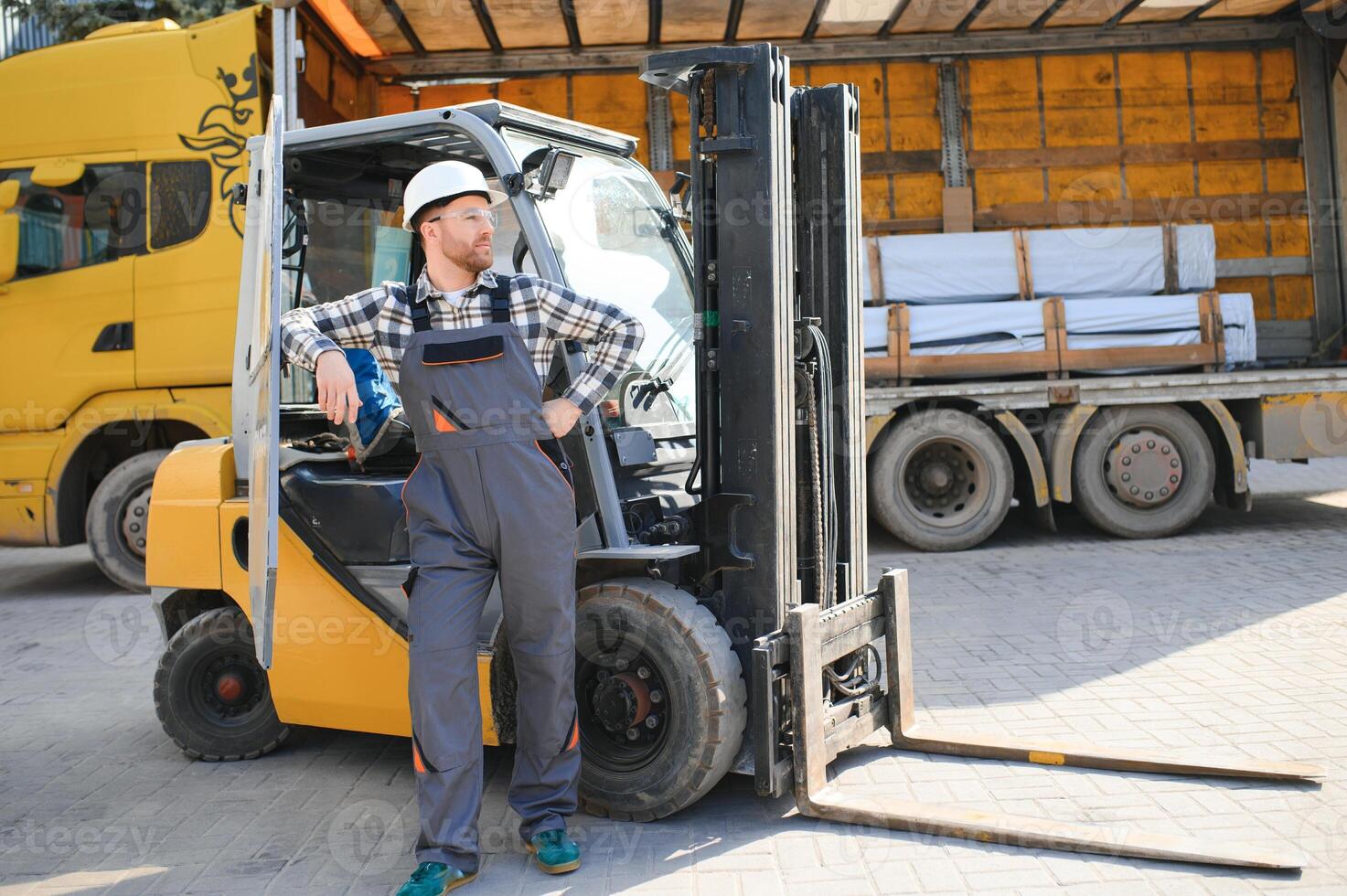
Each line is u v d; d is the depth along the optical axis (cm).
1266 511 888
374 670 350
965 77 834
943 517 771
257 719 398
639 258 384
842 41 828
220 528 388
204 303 700
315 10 708
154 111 704
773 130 327
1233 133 839
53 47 726
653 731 328
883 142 834
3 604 714
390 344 291
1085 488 777
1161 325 777
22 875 305
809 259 381
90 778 386
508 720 330
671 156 830
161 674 400
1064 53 834
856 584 388
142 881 300
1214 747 371
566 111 835
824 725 340
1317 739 375
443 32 777
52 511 723
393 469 378
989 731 397
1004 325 772
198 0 1301
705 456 339
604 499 328
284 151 363
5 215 697
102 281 708
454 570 287
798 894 277
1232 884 273
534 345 292
